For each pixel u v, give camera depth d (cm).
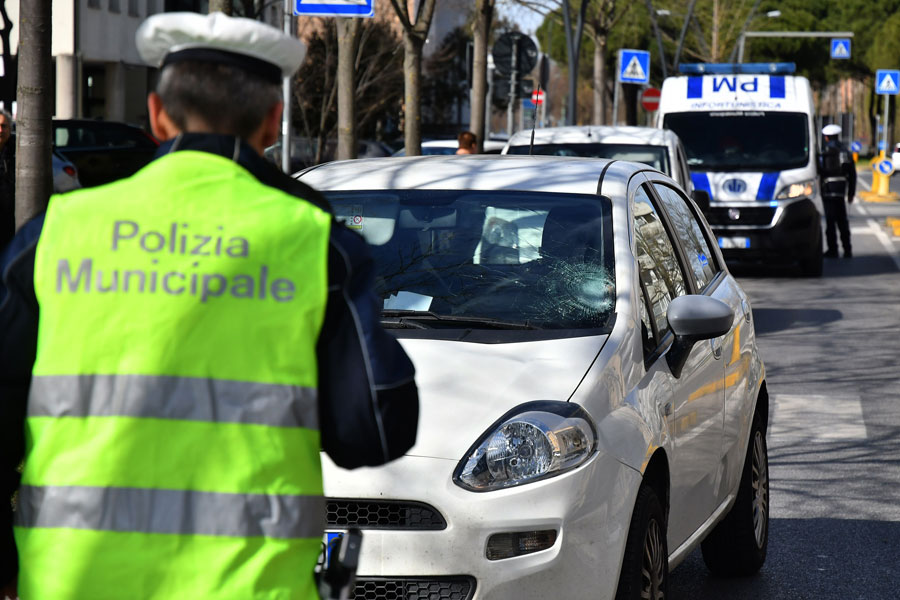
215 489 262
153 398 264
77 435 267
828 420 1110
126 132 2438
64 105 3919
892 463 959
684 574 709
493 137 3828
